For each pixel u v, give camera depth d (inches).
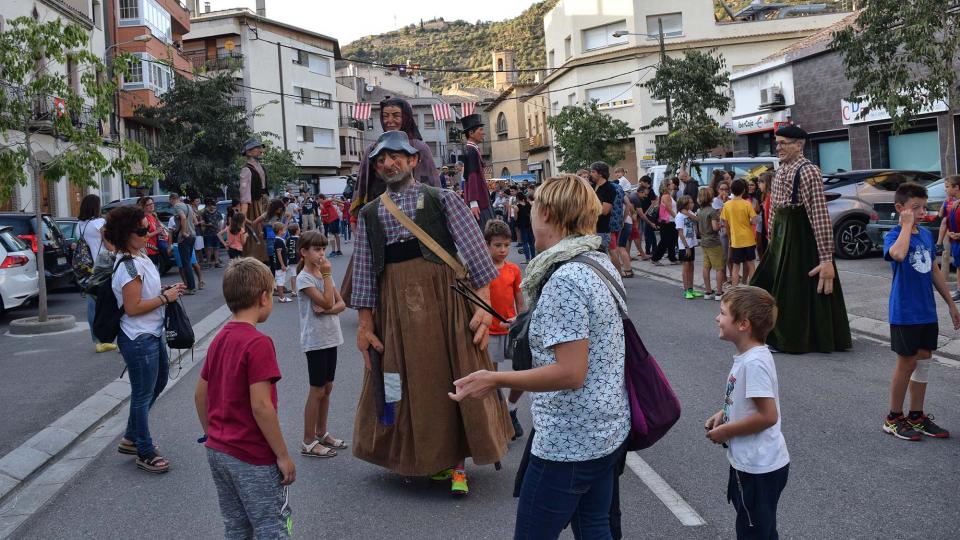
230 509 160.2
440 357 214.2
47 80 538.6
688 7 1877.5
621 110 1934.1
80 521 212.7
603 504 135.8
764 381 151.3
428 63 6879.9
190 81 1502.2
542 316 129.1
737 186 524.7
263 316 161.5
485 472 236.5
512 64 3782.0
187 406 324.2
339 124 3006.9
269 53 2573.8
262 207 430.9
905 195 243.4
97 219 428.1
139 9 1487.5
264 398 152.0
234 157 1523.1
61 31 572.4
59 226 780.0
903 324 245.4
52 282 634.2
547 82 2244.1
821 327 366.9
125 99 1485.0
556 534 133.3
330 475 238.7
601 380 130.4
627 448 136.5
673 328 441.7
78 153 557.3
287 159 1967.3
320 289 252.4
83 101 563.5
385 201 214.4
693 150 1283.2
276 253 625.6
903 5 633.0
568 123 1754.4
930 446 241.1
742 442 154.3
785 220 368.5
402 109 262.4
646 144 1889.8
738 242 525.3
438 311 214.5
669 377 332.2
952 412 273.3
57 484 242.8
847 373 331.6
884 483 214.1
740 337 156.3
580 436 130.3
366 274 216.4
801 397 298.8
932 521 189.8
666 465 233.6
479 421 214.1
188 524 207.8
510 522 199.5
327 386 257.9
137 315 243.6
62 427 292.7
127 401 341.7
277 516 156.0
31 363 418.6
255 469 153.9
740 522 155.5
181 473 247.0
